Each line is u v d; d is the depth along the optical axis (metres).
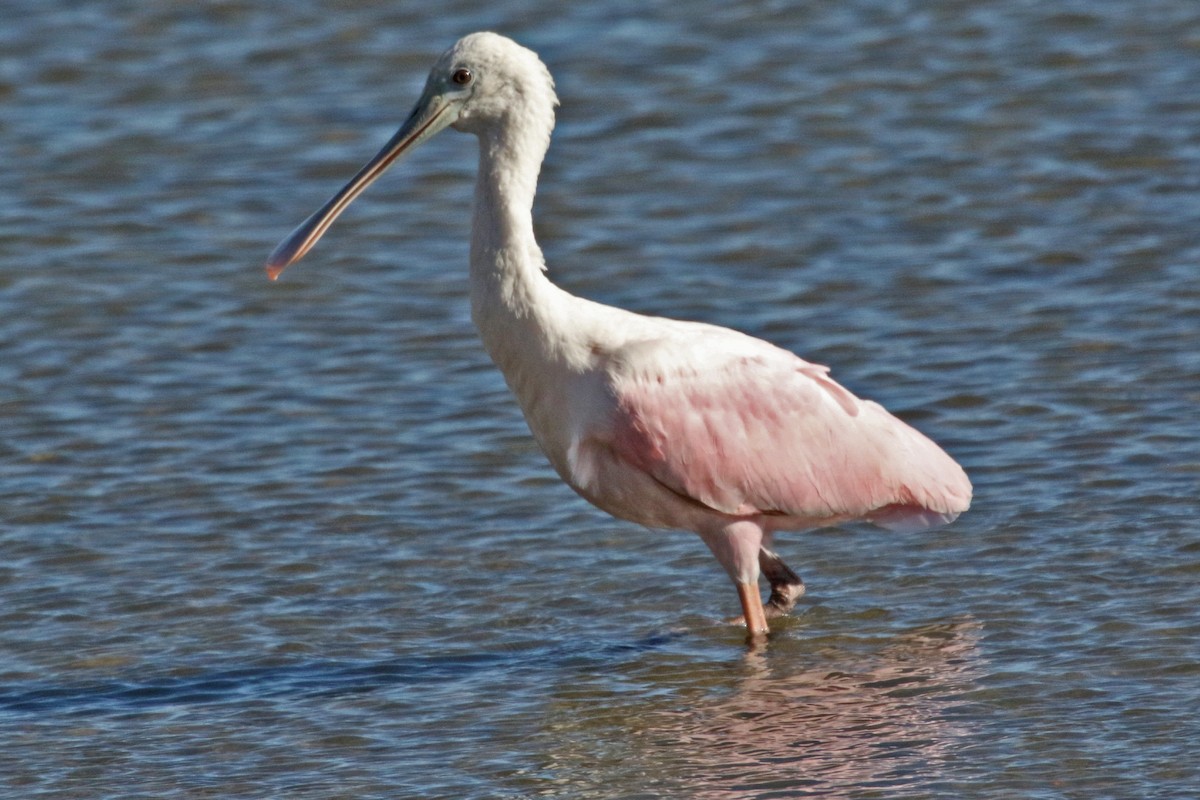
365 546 14.78
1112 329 18.39
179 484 16.02
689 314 19.72
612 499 13.12
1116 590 13.33
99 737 11.81
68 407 17.70
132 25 28.69
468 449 16.64
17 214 22.70
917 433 13.73
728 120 25.08
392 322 19.69
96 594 14.00
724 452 12.90
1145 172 22.55
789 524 13.41
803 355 18.44
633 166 23.88
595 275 20.80
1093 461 15.57
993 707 11.72
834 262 20.78
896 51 27.06
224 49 27.91
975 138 23.97
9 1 29.66
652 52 27.45
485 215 12.78
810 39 27.75
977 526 14.62
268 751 11.55
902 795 10.61
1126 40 26.83
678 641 13.12
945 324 18.89
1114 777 10.68
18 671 12.82
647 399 12.70
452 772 11.19
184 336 19.41
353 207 23.08
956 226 21.50
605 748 11.44
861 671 12.45
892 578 13.93
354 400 17.78
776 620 13.41
